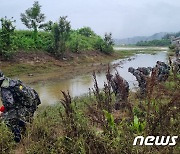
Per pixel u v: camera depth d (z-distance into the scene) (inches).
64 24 1251.2
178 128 166.7
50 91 629.0
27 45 1159.0
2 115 230.5
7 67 933.2
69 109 215.5
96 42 1753.2
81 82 768.3
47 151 187.9
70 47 1400.1
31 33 1315.2
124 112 256.4
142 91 343.0
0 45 986.1
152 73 165.9
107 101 257.8
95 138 163.3
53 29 1238.9
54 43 1223.5
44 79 828.0
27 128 222.2
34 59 1075.3
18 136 226.1
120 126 185.9
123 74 901.2
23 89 230.8
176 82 292.5
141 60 1528.1
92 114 196.5
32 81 789.9
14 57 1017.5
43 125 226.2
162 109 169.8
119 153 152.9
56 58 1202.6
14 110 229.5
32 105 237.8
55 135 214.4
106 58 1624.0
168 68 432.1
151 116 169.8
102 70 1061.1
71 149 176.4
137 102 267.3
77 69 1091.9
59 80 813.2
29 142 208.4
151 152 149.3
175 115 178.9
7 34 995.3
